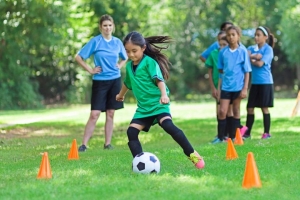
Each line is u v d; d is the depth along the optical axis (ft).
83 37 189.16
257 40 57.77
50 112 133.80
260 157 40.52
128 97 209.26
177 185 29.60
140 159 33.65
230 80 54.60
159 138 63.05
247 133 58.70
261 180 31.14
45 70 194.18
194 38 248.11
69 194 27.91
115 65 52.85
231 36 54.34
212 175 32.65
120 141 60.08
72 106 179.42
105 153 46.96
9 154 47.91
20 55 158.92
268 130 58.34
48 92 198.59
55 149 51.96
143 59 35.29
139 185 29.55
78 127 82.53
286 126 71.97
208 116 101.55
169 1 245.86
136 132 35.35
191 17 245.45
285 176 32.35
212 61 60.18
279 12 230.68
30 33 148.97
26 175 34.14
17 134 70.59
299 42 200.85
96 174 33.50
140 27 221.46
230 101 55.67
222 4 244.63
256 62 57.00
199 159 35.50
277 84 251.60
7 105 161.27
